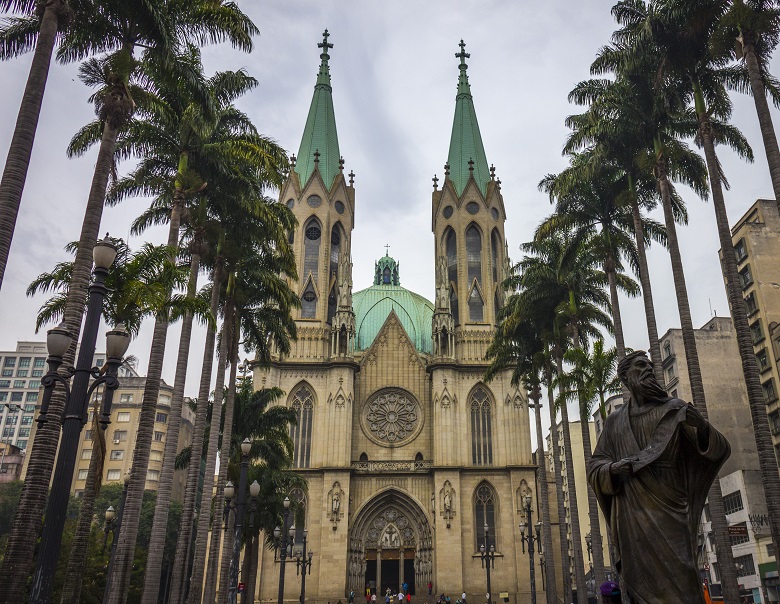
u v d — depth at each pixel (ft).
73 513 309.83
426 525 247.29
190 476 126.11
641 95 121.49
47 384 53.06
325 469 243.81
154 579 108.06
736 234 230.07
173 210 109.40
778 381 203.31
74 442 47.62
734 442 239.30
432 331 279.49
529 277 166.30
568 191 137.80
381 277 349.41
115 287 86.43
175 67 97.04
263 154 118.11
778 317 211.61
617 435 20.79
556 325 169.37
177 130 113.50
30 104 71.05
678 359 254.27
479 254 293.43
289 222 147.33
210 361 131.23
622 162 131.03
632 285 163.73
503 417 260.21
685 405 19.35
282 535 183.11
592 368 137.59
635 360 20.93
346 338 264.93
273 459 176.86
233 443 173.06
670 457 18.75
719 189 104.06
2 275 65.72
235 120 132.36
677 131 126.62
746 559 196.13
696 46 107.55
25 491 72.13
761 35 97.50
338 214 296.92
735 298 97.14
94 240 84.58
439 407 256.93
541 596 236.22
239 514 107.34
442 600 214.07
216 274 132.36
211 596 140.87
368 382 269.44
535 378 188.85
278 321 156.15
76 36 89.86
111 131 87.15
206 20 99.45
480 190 306.14
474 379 266.36
